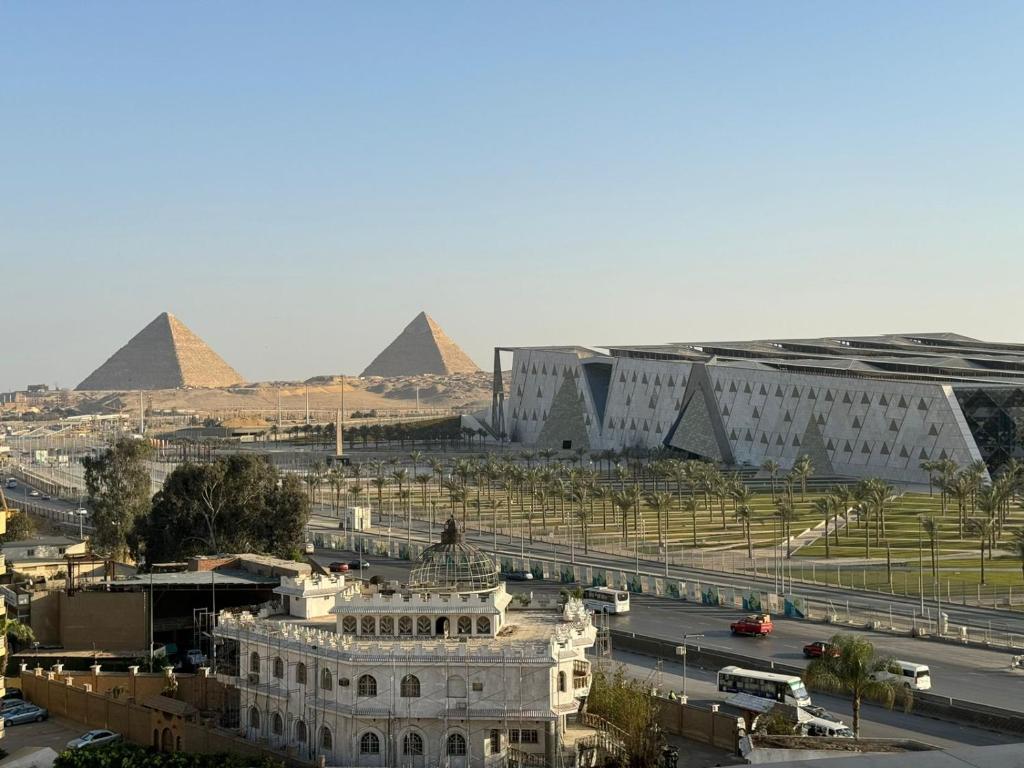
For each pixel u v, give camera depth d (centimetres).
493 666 8231
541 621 9381
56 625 12188
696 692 10181
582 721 9062
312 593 9981
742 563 17312
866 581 15400
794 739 7206
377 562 18538
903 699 9656
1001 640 11750
